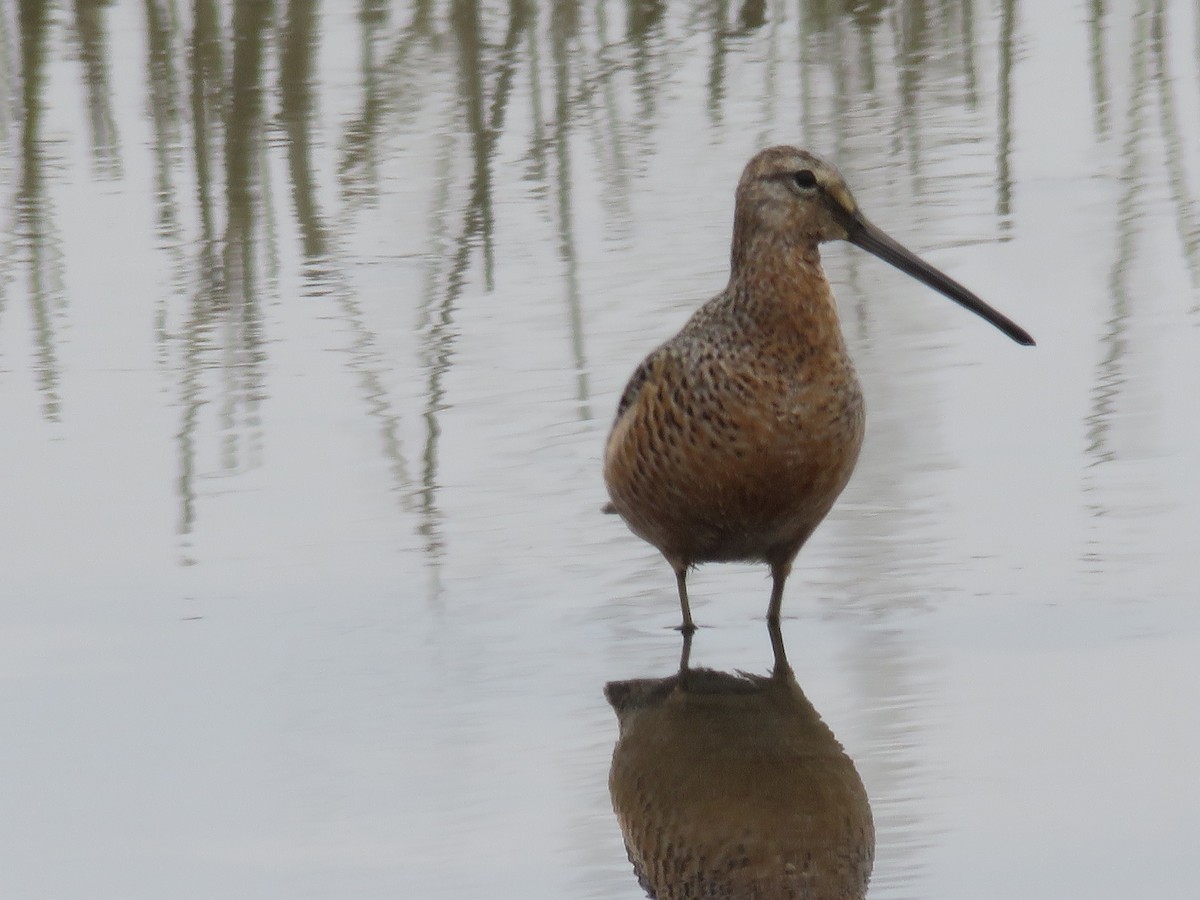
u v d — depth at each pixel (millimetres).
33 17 22688
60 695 10445
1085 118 19609
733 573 12070
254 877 8547
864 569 11750
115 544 12273
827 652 10812
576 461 13297
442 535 12336
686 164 18750
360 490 12977
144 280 16828
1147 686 10023
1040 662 10398
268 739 9930
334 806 9203
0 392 14680
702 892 8430
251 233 17688
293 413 14203
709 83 20828
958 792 9070
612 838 8867
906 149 19047
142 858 8750
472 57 21594
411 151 19391
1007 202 17625
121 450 13672
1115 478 12523
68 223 18047
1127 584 11219
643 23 22531
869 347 14773
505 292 16234
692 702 10289
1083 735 9547
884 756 9484
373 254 17141
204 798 9297
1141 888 8117
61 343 15594
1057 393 13820
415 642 11039
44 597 11625
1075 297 15500
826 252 16844
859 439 11172
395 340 15391
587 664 10789
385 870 8594
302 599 11570
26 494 13008
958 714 9875
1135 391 13781
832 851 8680
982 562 11633
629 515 11516
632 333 15195
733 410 10812
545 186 18453
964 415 13578
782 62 21500
